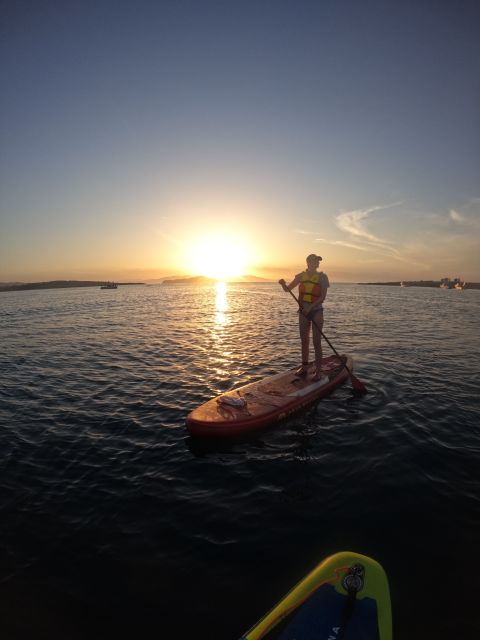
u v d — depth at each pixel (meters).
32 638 3.07
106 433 7.10
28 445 6.62
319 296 8.62
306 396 8.08
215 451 6.35
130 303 47.62
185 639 3.05
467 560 3.83
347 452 6.22
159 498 5.05
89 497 5.09
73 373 11.55
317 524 4.45
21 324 25.09
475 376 10.62
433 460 5.89
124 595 3.49
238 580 3.63
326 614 3.04
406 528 4.34
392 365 11.91
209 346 15.53
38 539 4.28
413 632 3.05
